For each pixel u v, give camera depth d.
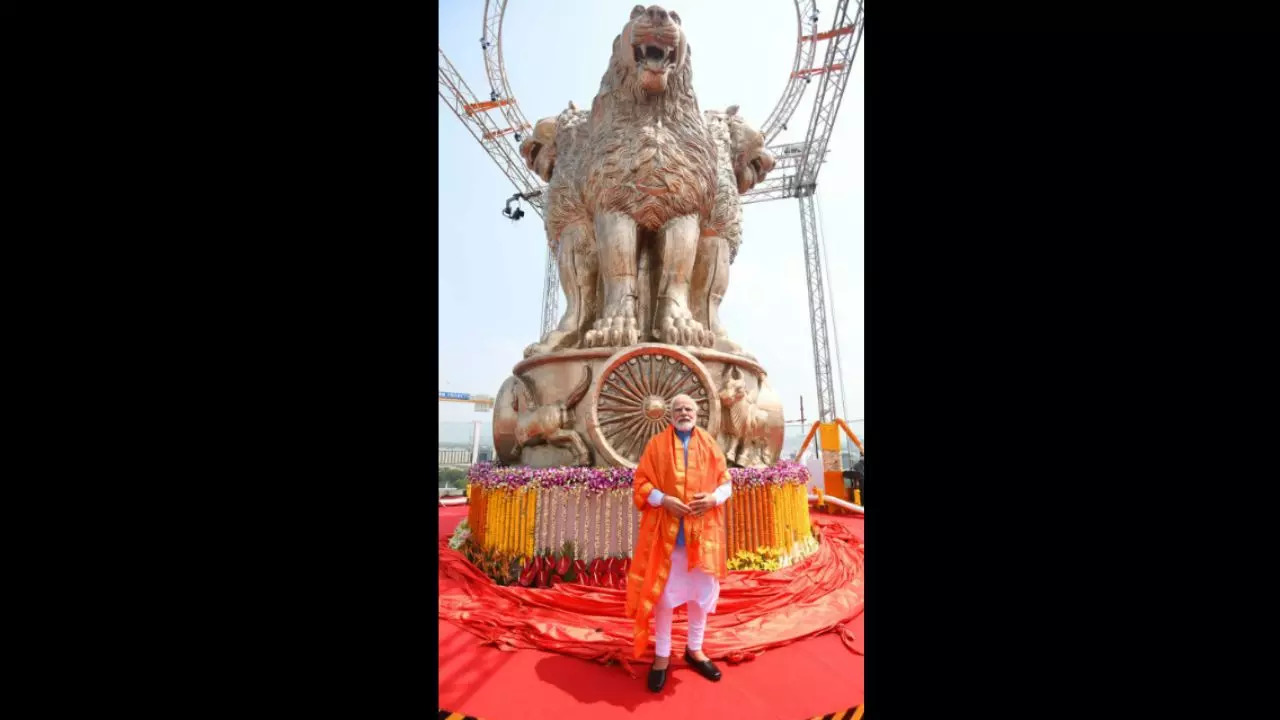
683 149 5.19
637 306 5.41
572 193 5.74
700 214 5.45
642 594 2.68
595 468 4.32
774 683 2.71
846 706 2.51
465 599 3.72
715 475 2.81
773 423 5.12
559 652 2.98
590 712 2.45
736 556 4.07
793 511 4.61
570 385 4.75
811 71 10.52
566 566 3.85
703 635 3.08
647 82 4.93
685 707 2.49
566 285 5.80
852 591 3.94
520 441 4.87
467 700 2.54
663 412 4.38
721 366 4.93
